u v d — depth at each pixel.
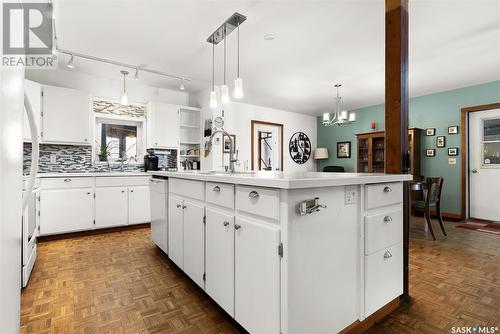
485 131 4.23
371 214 1.42
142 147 4.26
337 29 2.50
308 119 6.62
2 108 0.58
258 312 1.18
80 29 2.49
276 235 1.07
